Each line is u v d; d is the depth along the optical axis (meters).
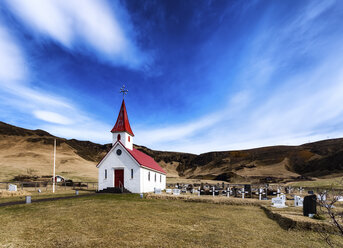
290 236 9.65
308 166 118.12
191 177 125.00
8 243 8.24
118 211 14.90
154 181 38.50
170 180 97.50
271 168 124.62
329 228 10.12
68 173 87.50
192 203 20.41
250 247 8.22
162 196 23.89
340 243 8.77
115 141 35.44
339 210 13.62
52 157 118.56
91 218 12.53
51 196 25.23
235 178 101.62
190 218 13.13
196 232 10.01
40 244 8.16
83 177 75.12
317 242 8.90
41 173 78.38
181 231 10.12
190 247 8.05
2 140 139.00
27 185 46.47
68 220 11.98
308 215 12.10
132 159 32.28
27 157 111.00
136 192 31.23
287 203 18.66
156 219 12.61
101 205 17.66
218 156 165.38
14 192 26.42
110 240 8.66
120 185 32.22
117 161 32.84
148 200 22.08
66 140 172.75
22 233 9.50
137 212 14.73
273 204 17.52
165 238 9.03
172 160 178.62
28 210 15.11
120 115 36.72
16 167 84.00
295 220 10.91
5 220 11.96
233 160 153.25
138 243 8.37
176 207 17.52
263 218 13.52
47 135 178.75
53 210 15.09
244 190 24.95
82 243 8.27
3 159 102.25
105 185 32.62
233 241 8.84
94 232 9.70
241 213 15.21
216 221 12.38
